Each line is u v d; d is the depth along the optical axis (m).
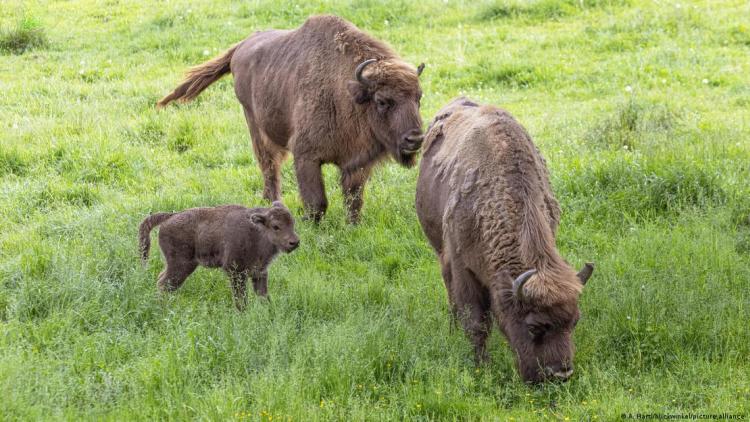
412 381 13.47
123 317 15.41
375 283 17.17
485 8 40.78
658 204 20.33
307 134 20.34
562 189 21.02
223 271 16.69
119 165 24.45
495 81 32.84
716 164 21.44
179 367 13.37
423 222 15.93
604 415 12.46
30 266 17.02
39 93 32.00
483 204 13.24
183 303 16.22
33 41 38.97
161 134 27.48
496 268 12.82
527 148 13.80
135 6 45.34
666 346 14.41
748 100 28.73
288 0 42.62
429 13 41.25
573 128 25.98
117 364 13.98
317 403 12.86
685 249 17.66
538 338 12.01
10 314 15.45
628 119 24.91
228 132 27.56
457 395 13.05
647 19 38.00
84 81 34.19
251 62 22.98
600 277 16.64
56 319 15.07
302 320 15.73
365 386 13.37
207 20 41.31
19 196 21.78
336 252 19.19
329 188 23.23
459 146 14.52
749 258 17.59
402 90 19.03
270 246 16.38
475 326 13.87
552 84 32.06
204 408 12.30
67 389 12.76
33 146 25.44
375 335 14.48
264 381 12.93
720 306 15.16
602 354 14.28
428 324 15.39
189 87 25.36
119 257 17.45
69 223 19.83
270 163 22.95
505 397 13.10
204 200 21.03
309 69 20.48
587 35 36.88
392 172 23.62
